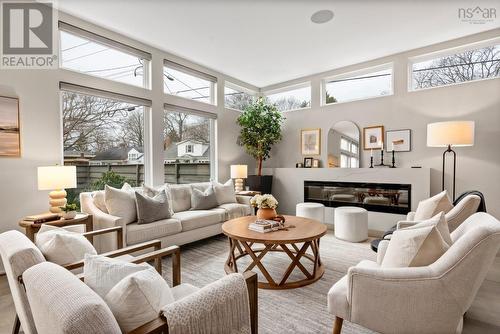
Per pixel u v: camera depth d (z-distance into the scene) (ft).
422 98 13.52
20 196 9.21
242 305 3.78
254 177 17.01
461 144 10.48
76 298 2.64
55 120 10.07
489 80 11.91
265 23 11.00
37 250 4.20
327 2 9.56
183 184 14.47
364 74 15.72
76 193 11.03
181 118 15.31
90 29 10.94
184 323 3.12
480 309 6.71
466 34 12.08
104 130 11.90
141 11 10.15
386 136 14.60
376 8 9.95
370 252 10.84
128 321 3.05
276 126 17.19
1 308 6.66
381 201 14.03
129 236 9.29
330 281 8.25
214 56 14.42
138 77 13.01
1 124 8.81
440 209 8.13
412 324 4.33
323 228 8.86
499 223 4.40
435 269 4.27
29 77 9.45
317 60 14.98
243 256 10.25
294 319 6.26
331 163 16.53
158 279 3.45
